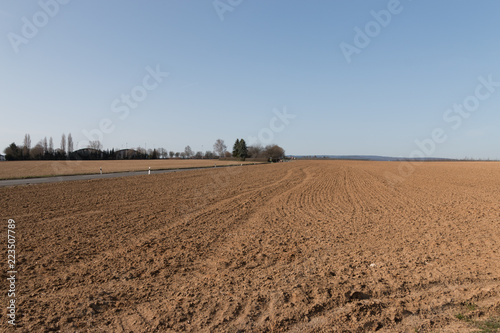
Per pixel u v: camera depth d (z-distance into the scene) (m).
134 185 24.83
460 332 4.22
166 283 6.09
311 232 10.57
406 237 9.80
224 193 21.39
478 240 9.30
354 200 18.72
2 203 15.19
